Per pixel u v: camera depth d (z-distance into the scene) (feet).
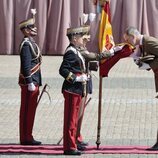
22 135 76.02
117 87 115.96
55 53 159.02
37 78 75.72
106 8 71.36
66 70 69.72
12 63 146.10
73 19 157.99
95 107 99.45
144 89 114.32
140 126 87.40
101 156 70.44
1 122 90.63
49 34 158.92
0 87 116.57
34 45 75.56
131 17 157.28
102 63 71.05
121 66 141.38
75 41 70.44
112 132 83.76
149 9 157.79
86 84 71.46
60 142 78.02
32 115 75.82
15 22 158.61
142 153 71.72
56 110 97.86
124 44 71.00
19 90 113.91
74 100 69.92
